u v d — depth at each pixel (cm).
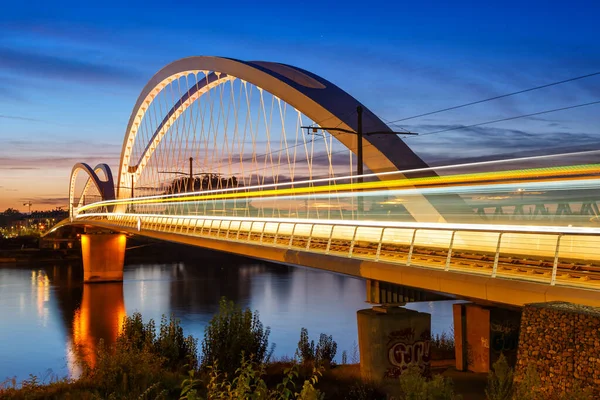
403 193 2828
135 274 10769
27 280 10106
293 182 3959
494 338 2405
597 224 1945
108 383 1961
